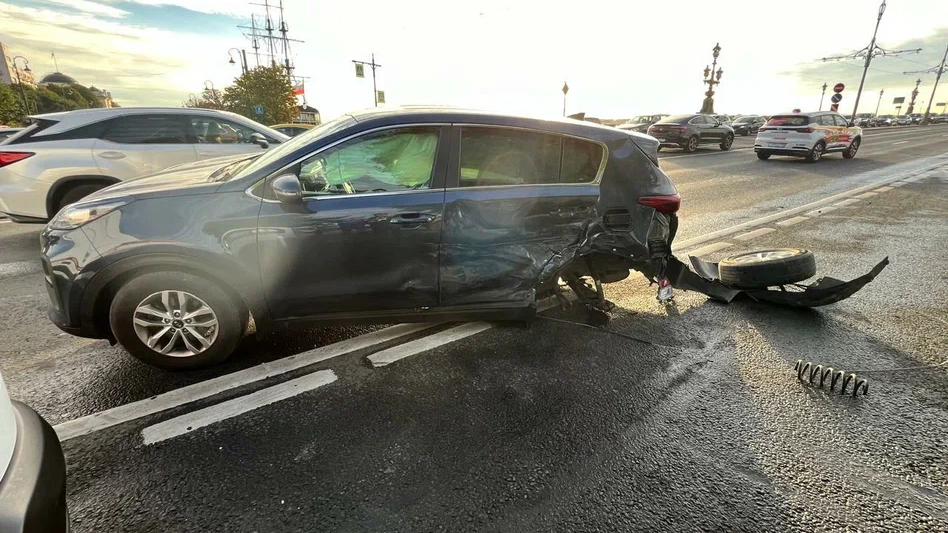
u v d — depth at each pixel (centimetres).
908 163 1504
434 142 294
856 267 500
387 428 240
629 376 294
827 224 692
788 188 1029
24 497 109
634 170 339
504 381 286
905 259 527
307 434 234
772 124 1573
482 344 330
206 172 319
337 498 195
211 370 289
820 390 281
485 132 303
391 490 200
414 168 291
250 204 265
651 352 325
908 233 639
